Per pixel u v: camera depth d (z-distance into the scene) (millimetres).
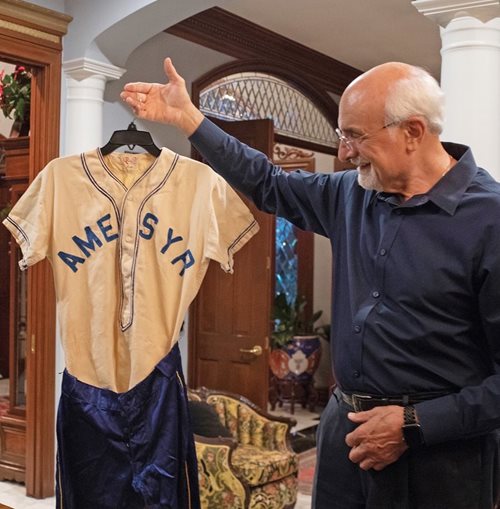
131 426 2031
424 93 1470
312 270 7199
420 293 1496
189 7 3502
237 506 3287
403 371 1523
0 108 4363
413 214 1530
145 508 2027
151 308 2029
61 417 2082
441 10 2502
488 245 1450
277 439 3932
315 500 1729
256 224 2049
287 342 6570
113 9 3623
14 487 4105
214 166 1873
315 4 4316
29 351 3928
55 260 2055
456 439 1513
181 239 2053
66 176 2061
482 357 1532
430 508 1544
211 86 4918
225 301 4809
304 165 7059
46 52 3744
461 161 1534
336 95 6133
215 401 4004
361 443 1519
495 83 2488
